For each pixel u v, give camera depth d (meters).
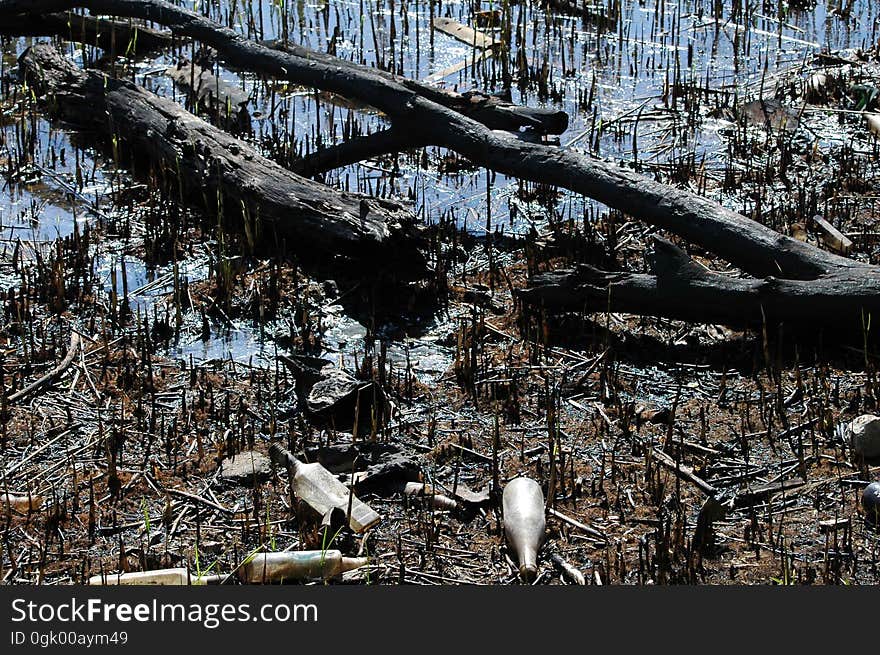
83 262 8.97
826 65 13.45
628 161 11.13
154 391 7.38
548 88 12.92
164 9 12.45
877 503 6.18
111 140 11.18
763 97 12.64
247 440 6.87
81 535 6.03
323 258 9.12
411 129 10.40
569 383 7.59
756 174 10.89
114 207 10.17
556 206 10.42
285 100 12.68
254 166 9.66
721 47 14.16
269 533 6.06
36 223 9.86
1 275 8.94
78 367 7.60
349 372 7.60
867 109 12.28
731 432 7.03
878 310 7.64
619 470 6.66
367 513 6.12
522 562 5.75
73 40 13.80
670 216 8.88
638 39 14.45
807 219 9.92
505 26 14.11
